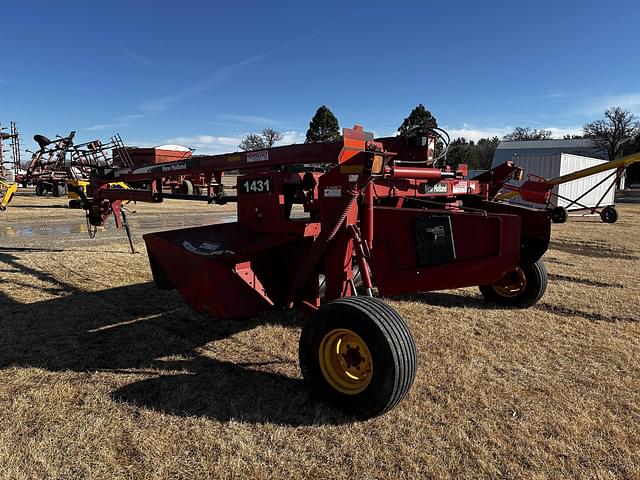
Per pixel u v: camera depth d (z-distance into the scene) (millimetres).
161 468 2492
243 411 3088
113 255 8672
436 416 3047
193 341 4375
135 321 4941
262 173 4371
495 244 3387
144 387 3434
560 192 21594
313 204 4262
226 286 3998
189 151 22797
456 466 2541
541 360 3982
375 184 3918
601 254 9750
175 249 4406
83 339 4410
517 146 77188
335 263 3809
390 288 3896
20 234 11805
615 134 61656
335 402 3088
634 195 45156
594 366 3861
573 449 2697
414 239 3684
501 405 3201
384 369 2828
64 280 6688
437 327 4809
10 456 2580
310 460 2586
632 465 2555
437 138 4914
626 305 5660
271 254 4430
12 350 4117
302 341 3230
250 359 3973
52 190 27797
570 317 5195
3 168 27188
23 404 3143
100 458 2582
